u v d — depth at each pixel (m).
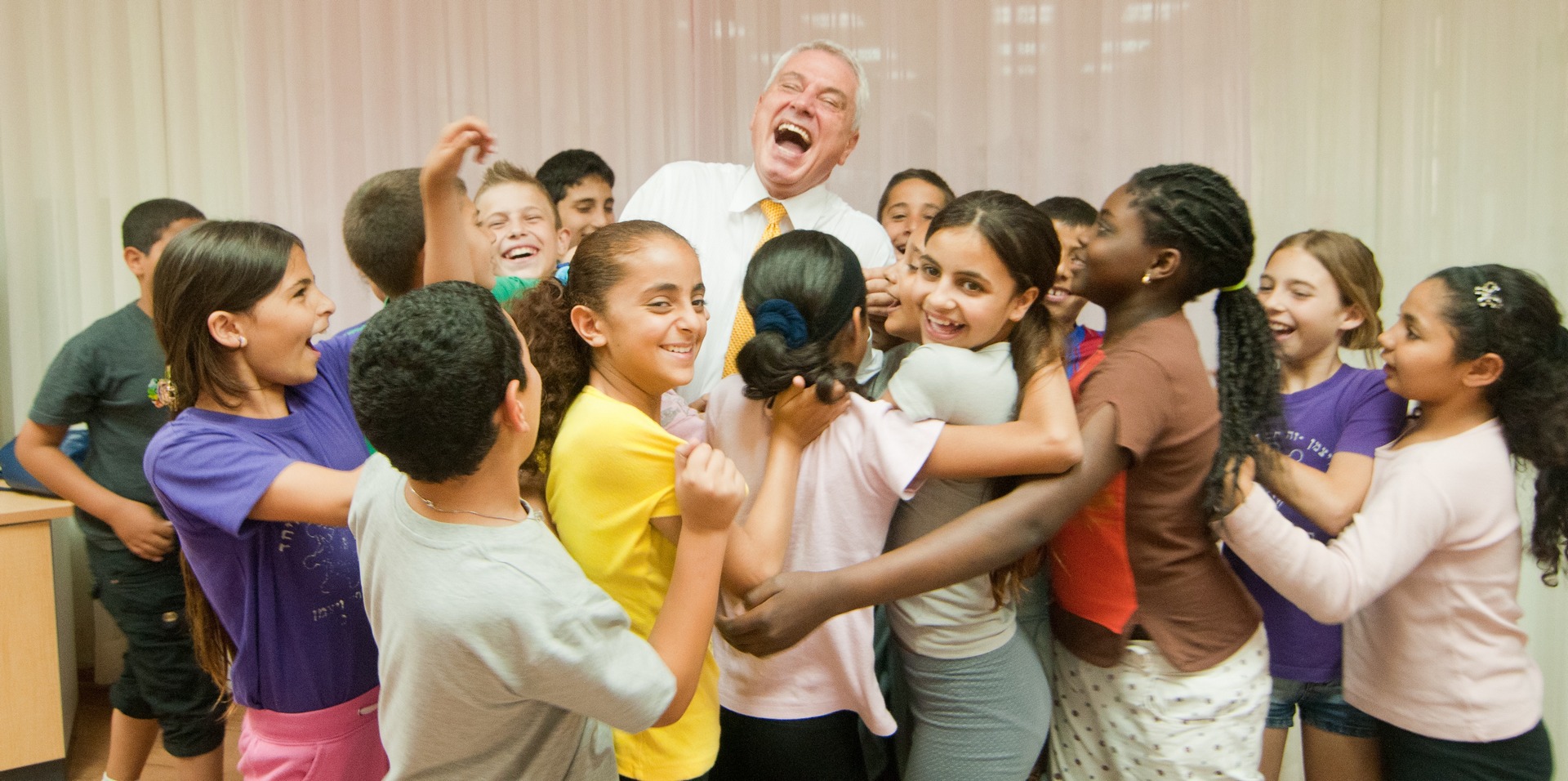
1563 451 1.43
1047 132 2.69
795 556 1.27
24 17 2.97
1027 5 2.67
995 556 1.18
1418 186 2.54
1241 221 1.30
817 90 1.96
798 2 2.80
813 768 1.31
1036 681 1.36
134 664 2.17
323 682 1.30
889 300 1.58
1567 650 2.45
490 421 0.95
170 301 1.25
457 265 1.37
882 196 2.54
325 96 3.01
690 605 1.07
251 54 3.00
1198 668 1.30
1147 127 2.64
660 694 1.01
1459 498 1.43
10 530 2.28
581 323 1.21
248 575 1.25
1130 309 1.34
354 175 3.02
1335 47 2.55
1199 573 1.31
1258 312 1.39
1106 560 1.31
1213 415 1.29
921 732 1.35
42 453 2.12
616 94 2.93
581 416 1.17
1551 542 1.55
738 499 1.07
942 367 1.25
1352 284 1.75
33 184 3.01
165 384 1.33
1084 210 1.82
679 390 1.94
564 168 2.61
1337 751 1.75
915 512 1.33
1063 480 1.20
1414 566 1.41
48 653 2.35
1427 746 1.50
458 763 1.03
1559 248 2.48
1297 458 1.73
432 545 0.97
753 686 1.31
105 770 2.49
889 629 1.45
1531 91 2.46
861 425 1.25
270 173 3.04
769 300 1.21
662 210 2.07
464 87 2.98
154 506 2.15
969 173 2.75
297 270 1.29
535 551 0.98
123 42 3.00
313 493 1.17
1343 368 1.79
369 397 0.92
